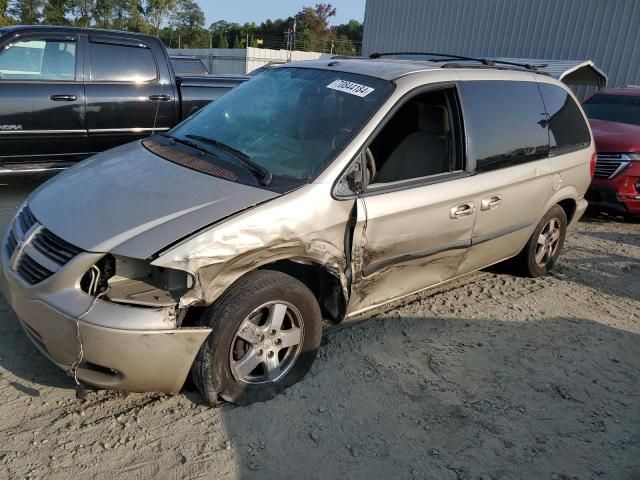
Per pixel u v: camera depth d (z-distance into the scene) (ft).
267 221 9.79
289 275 10.42
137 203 9.85
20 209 11.37
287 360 10.91
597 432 10.79
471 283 17.15
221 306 9.53
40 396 10.14
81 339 8.76
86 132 22.66
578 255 20.97
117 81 23.15
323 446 9.64
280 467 9.09
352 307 11.75
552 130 16.14
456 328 14.17
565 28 50.01
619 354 13.82
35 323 9.23
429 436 10.18
